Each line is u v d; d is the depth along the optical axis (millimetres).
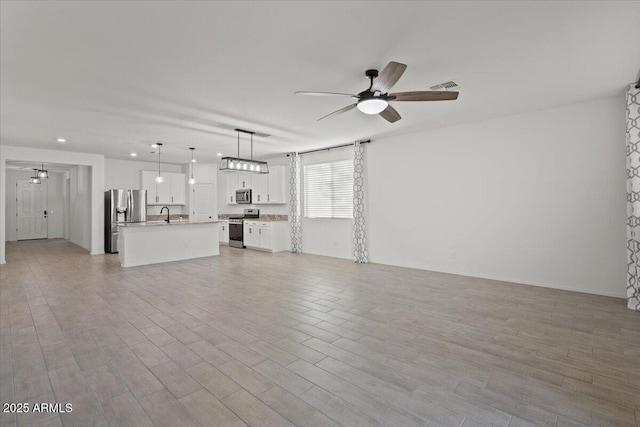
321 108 4188
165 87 3420
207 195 9648
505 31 2404
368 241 6613
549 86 3555
